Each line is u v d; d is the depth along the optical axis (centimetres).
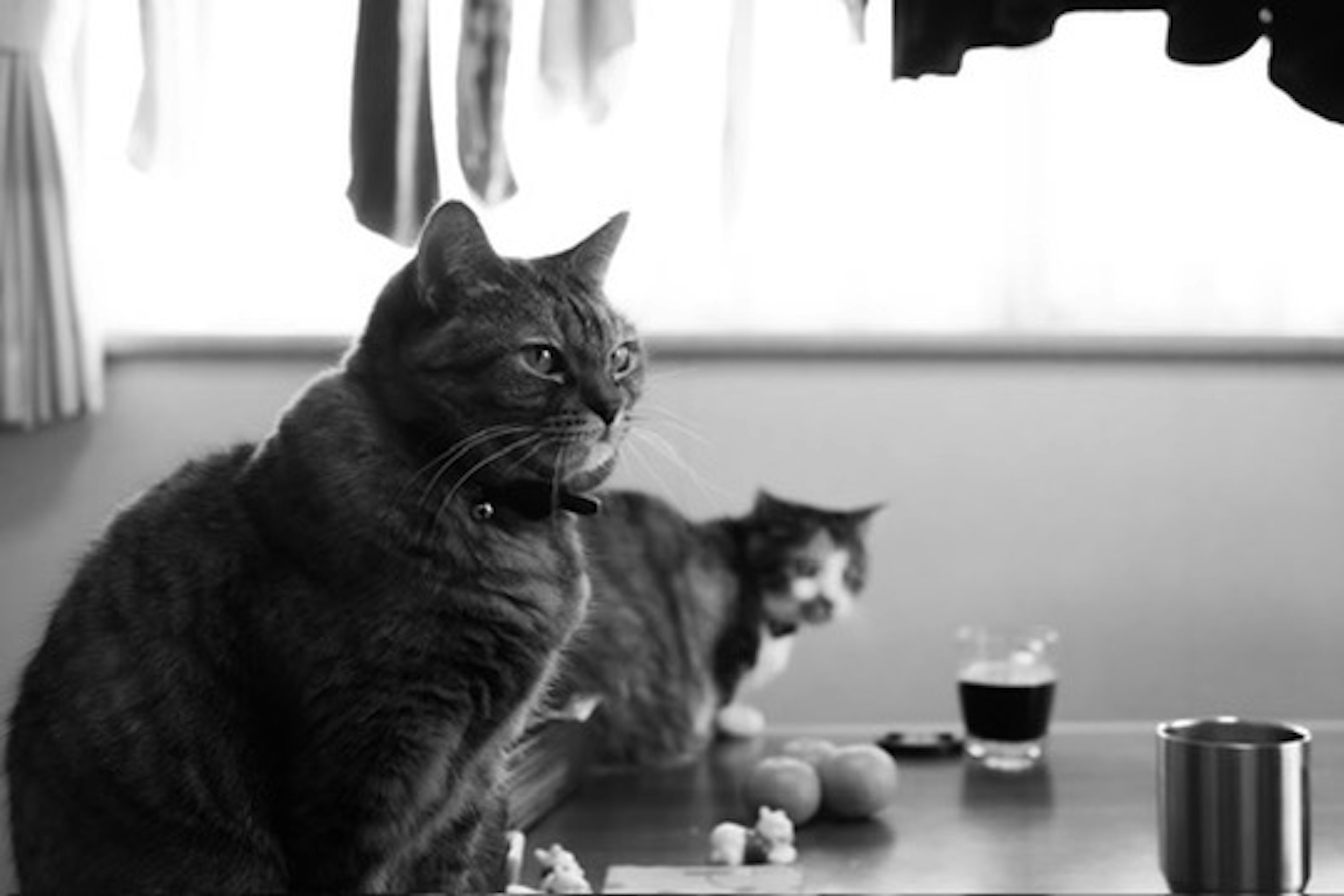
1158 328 280
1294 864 137
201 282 284
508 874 154
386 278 281
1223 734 145
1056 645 206
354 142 228
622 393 160
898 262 280
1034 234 279
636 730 207
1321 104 192
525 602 152
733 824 161
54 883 150
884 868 150
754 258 280
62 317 271
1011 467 285
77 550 267
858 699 288
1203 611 286
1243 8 191
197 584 148
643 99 274
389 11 227
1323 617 285
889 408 285
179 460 272
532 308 156
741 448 285
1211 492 285
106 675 149
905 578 286
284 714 143
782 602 239
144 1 250
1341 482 283
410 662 145
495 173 226
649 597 223
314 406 153
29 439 286
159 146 252
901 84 275
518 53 266
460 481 151
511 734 159
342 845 144
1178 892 138
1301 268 278
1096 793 176
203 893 145
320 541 145
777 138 276
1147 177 277
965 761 192
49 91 267
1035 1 194
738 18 248
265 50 276
